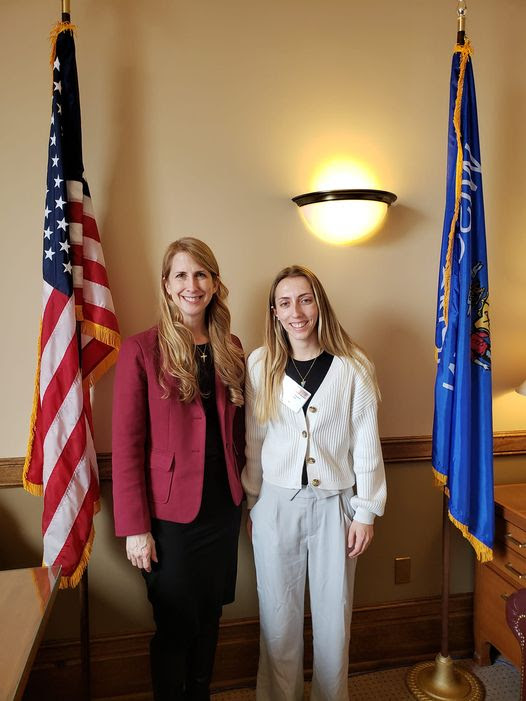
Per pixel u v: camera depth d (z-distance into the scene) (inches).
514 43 93.3
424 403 95.8
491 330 97.0
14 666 41.0
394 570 97.2
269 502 75.9
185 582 70.9
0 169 81.7
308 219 87.6
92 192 83.9
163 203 85.5
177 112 84.7
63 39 75.3
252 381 76.1
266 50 86.2
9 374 84.4
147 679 89.6
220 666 92.0
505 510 87.4
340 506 75.7
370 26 88.8
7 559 85.5
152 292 86.4
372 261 92.0
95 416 86.4
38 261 83.5
